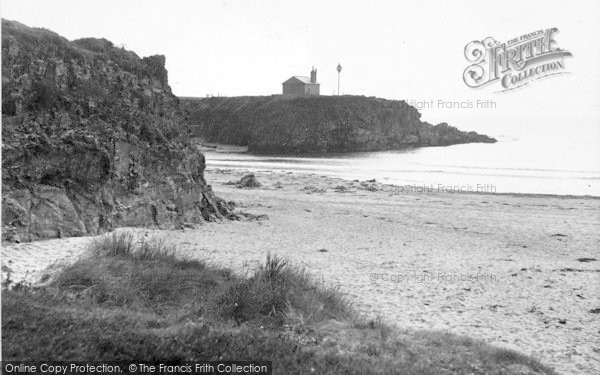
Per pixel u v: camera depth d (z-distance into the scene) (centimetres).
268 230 2422
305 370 736
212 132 14650
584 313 1350
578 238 2483
